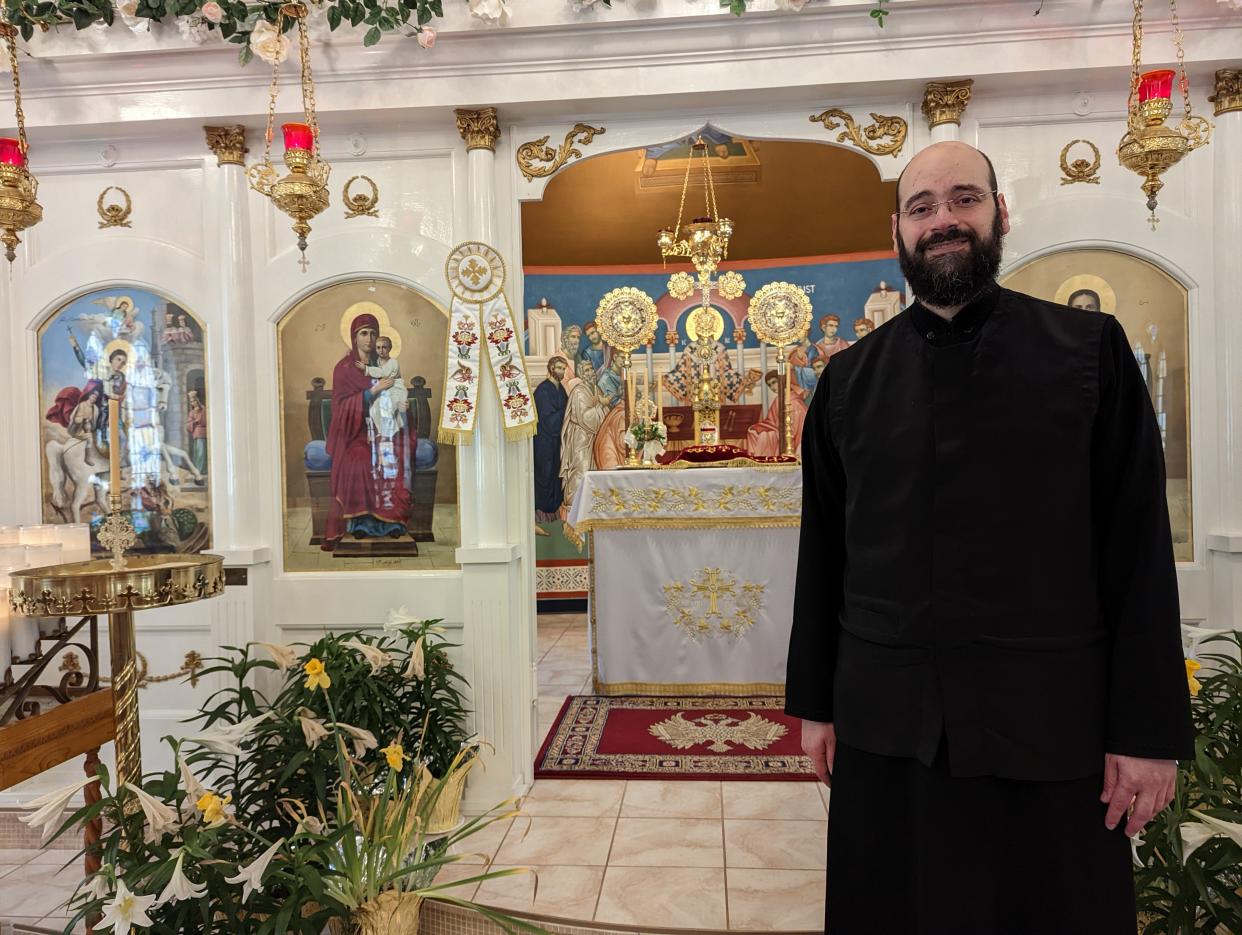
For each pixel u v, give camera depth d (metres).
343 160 3.23
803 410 6.90
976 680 1.35
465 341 3.12
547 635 6.29
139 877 1.73
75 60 3.02
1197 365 2.98
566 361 7.02
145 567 1.85
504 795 3.07
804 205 6.82
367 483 3.24
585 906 2.30
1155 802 1.29
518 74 3.02
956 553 1.37
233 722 3.05
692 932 2.15
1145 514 1.32
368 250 3.21
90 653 2.23
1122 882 1.32
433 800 2.08
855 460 1.52
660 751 3.55
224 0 2.82
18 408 3.31
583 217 6.89
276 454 3.25
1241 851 1.68
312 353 3.25
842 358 1.61
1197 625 2.97
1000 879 1.34
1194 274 2.96
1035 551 1.34
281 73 3.04
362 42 2.99
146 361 3.28
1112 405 1.35
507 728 3.09
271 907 1.84
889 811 1.44
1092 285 3.04
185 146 3.25
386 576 3.21
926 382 1.43
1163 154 2.41
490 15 2.87
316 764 2.35
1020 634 1.34
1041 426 1.34
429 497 3.23
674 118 3.15
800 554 1.68
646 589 4.35
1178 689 1.28
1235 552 2.86
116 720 1.93
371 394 3.24
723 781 3.22
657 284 7.09
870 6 2.84
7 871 2.68
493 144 3.12
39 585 1.73
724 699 4.30
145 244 3.26
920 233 1.39
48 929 2.29
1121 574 1.34
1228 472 2.93
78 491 3.30
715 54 2.96
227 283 3.18
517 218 3.21
